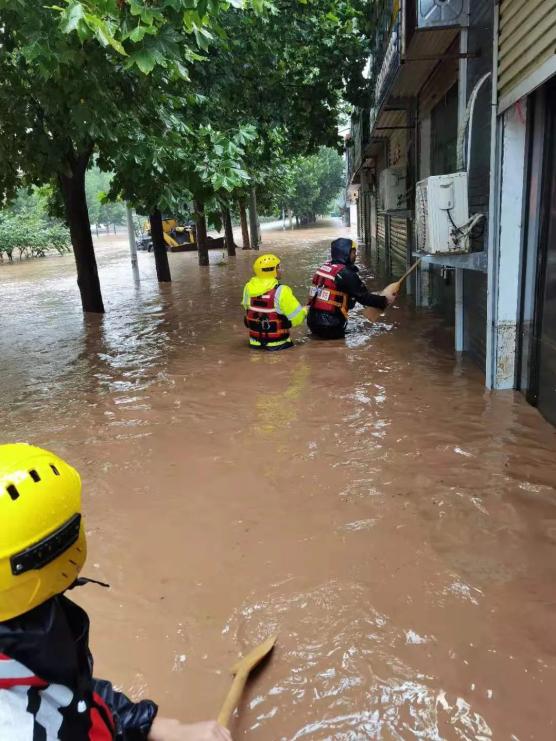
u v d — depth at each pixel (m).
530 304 4.64
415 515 3.16
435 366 5.78
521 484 3.40
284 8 10.28
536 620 2.37
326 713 2.04
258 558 2.90
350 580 2.69
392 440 4.12
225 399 5.25
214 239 26.56
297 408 4.89
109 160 8.41
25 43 4.43
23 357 7.34
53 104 5.70
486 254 4.90
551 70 3.45
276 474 3.75
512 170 4.49
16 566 1.00
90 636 2.46
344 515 3.22
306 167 46.38
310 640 2.36
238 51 9.83
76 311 10.66
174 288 13.16
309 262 17.47
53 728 1.05
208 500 3.49
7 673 1.03
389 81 8.59
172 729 1.50
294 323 6.76
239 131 7.50
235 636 2.42
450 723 1.97
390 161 12.58
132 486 3.72
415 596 2.56
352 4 11.40
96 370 6.53
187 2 3.89
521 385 4.85
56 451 4.32
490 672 2.15
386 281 12.78
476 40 5.19
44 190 12.03
